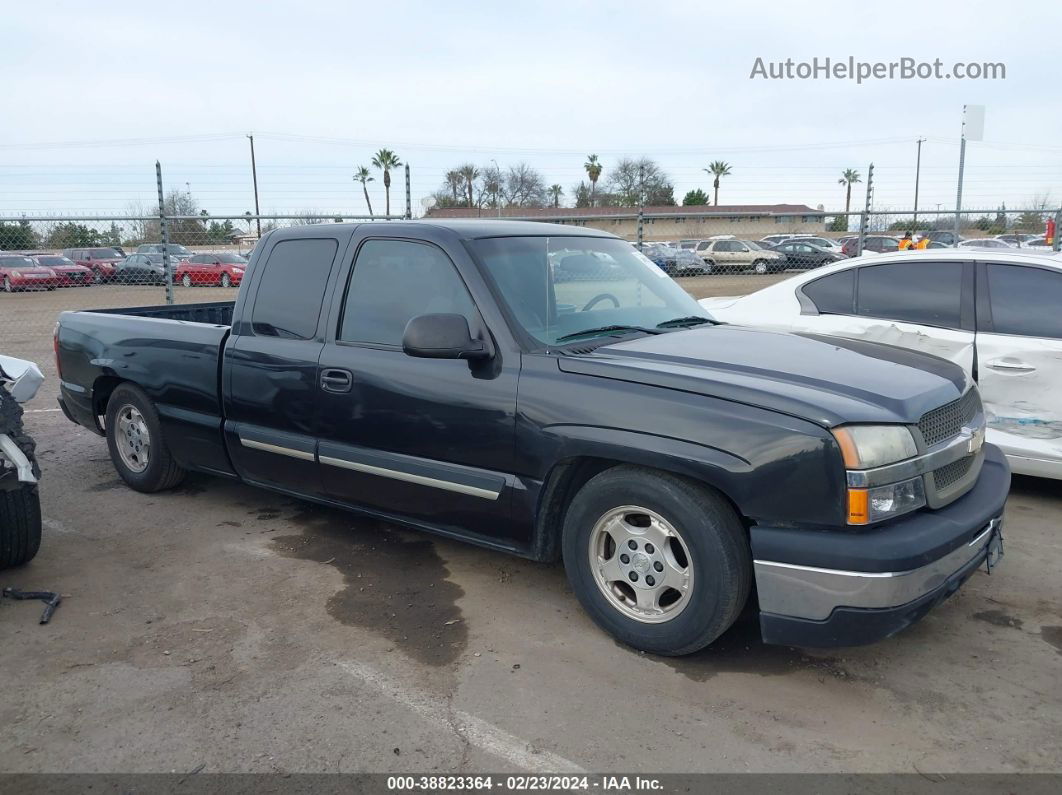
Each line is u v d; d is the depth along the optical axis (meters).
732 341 3.86
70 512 5.28
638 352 3.61
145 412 5.37
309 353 4.35
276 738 2.92
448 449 3.83
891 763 2.77
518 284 3.89
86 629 3.74
